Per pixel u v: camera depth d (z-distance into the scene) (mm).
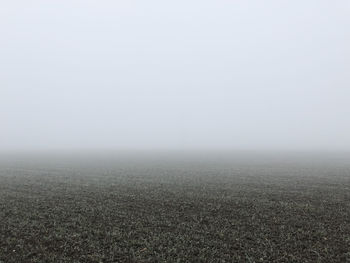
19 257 12594
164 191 26484
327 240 14508
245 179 35031
